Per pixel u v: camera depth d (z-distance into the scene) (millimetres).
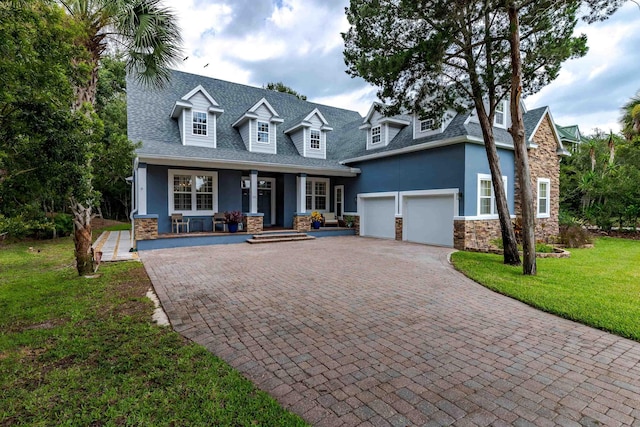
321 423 2387
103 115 18359
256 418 2387
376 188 15203
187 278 6910
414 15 7758
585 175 18656
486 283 6414
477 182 11750
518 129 7293
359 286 6344
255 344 3740
